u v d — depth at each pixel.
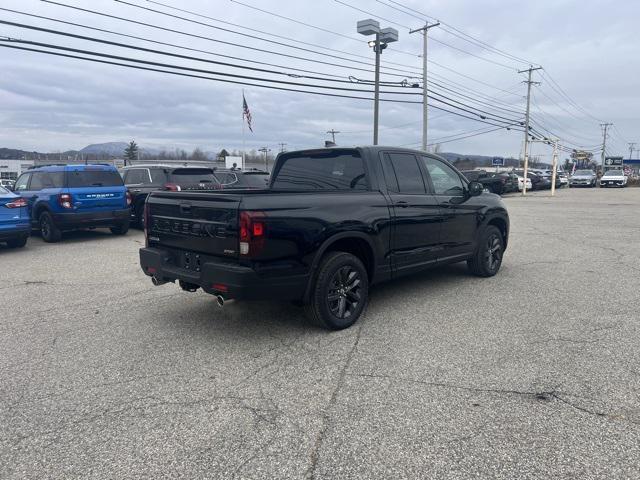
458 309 5.85
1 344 4.81
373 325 5.29
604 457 2.88
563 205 23.14
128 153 92.56
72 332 5.15
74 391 3.79
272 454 2.95
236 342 4.81
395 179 5.90
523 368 4.12
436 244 6.38
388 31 24.14
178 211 5.08
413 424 3.26
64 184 11.18
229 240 4.49
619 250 10.04
